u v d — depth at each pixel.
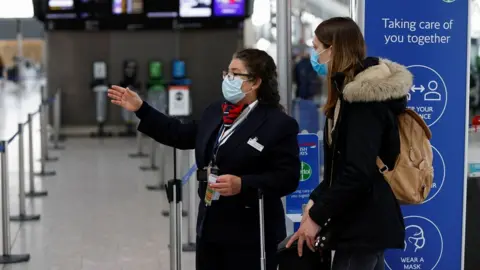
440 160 6.91
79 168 17.39
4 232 9.57
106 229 11.33
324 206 4.77
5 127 26.30
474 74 12.60
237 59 5.51
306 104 14.97
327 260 5.35
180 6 22.70
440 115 6.88
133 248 10.22
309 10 20.50
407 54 6.80
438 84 6.84
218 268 5.68
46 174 16.42
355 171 4.70
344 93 4.78
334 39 4.96
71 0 22.50
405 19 6.77
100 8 22.58
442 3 6.78
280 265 5.36
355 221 4.91
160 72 22.78
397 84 4.76
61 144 21.91
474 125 7.89
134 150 20.55
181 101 13.34
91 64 23.50
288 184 5.44
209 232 5.55
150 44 23.61
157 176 16.14
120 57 23.52
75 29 22.98
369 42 6.76
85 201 13.50
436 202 6.95
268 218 5.57
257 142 5.44
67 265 9.39
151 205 13.15
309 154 7.71
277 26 7.71
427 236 6.97
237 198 5.48
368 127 4.75
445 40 6.82
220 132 5.61
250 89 5.50
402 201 5.08
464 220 6.98
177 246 6.29
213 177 5.33
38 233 11.05
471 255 7.72
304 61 17.31
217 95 23.81
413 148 5.03
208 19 22.89
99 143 22.14
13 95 45.53
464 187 6.96
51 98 22.19
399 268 7.00
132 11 22.66
